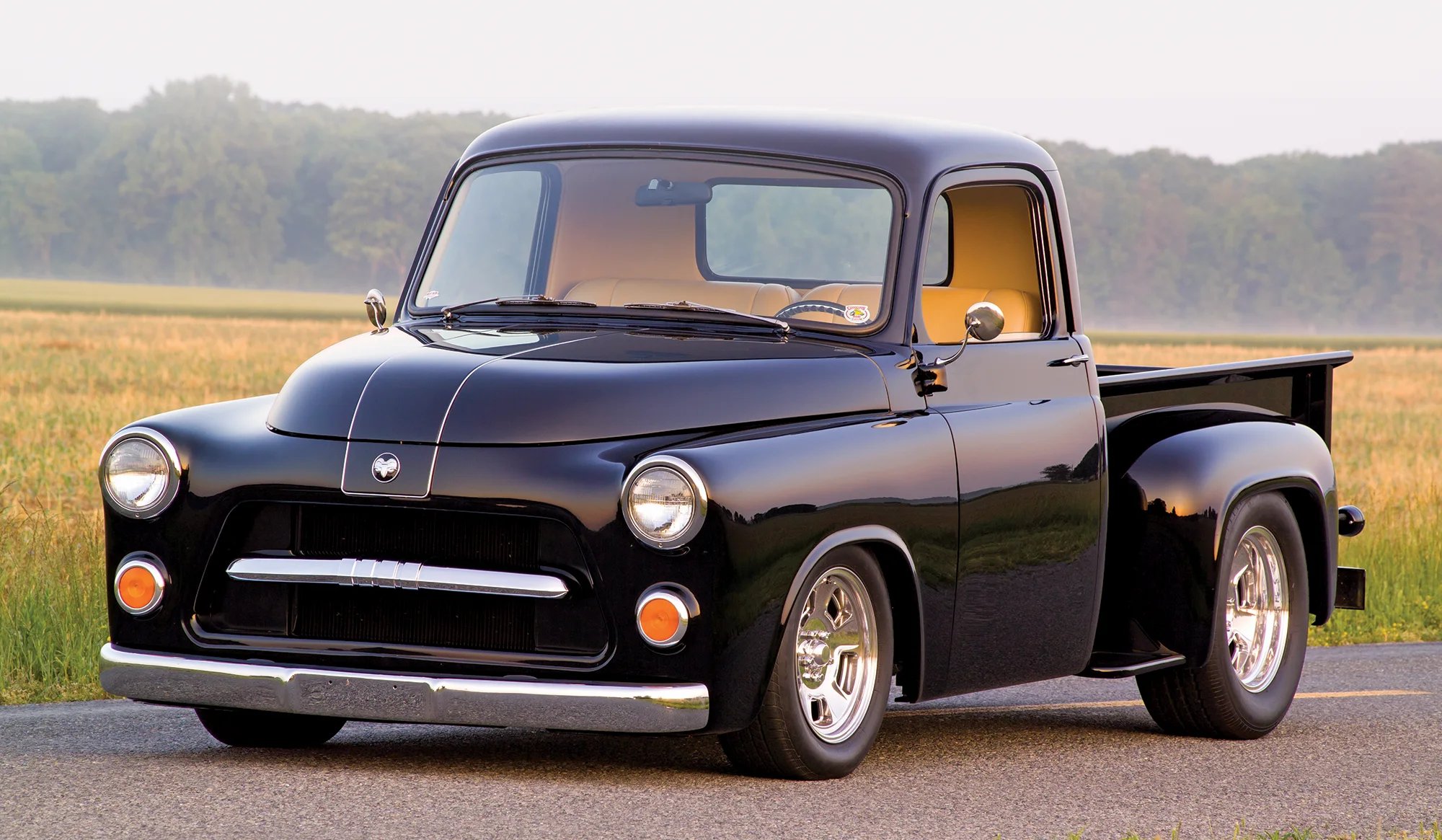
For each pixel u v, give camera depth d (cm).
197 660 1022
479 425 1001
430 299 1238
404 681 980
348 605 1017
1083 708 1532
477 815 931
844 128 1213
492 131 1304
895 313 1152
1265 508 1387
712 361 1074
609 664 975
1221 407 1462
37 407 5553
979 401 1177
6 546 1892
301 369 1091
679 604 964
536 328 1154
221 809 933
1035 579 1202
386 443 1006
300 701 1000
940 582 1117
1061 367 1258
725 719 986
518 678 977
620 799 989
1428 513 3116
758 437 1022
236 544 1038
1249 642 1398
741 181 1203
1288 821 1040
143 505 1043
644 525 968
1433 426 7669
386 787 1004
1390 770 1235
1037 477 1198
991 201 1271
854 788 1055
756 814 964
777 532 993
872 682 1086
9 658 1541
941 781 1105
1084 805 1056
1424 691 1681
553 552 986
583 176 1238
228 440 1046
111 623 1058
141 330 13762
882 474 1069
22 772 1029
